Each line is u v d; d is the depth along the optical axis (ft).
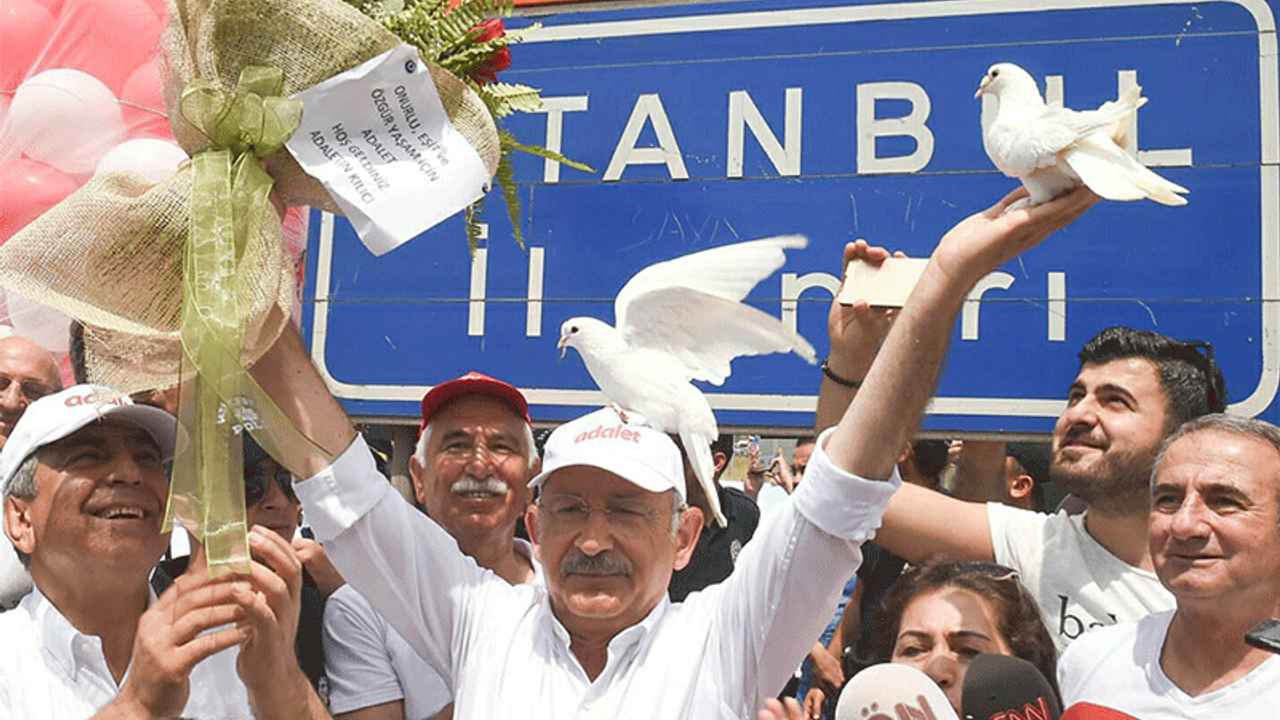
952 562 8.43
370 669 9.36
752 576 7.23
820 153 11.21
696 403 8.01
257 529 6.77
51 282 6.32
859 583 12.43
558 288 11.55
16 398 10.30
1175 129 10.60
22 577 9.01
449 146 6.55
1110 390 9.68
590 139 11.66
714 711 7.29
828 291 11.03
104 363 6.40
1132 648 8.14
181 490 6.08
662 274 7.79
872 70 11.19
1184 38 10.66
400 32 6.89
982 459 13.16
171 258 6.35
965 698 6.31
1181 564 7.61
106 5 9.36
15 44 9.59
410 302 11.83
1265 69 10.51
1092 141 6.27
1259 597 7.51
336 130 6.48
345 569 7.51
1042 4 10.92
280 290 6.59
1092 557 9.71
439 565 7.88
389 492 7.63
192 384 6.11
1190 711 7.57
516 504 10.58
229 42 6.42
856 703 5.93
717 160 11.40
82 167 9.09
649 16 11.67
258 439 6.35
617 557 7.73
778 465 14.96
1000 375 10.66
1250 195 10.43
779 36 11.39
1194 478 7.65
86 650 7.54
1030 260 10.72
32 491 7.55
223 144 6.36
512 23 11.96
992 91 7.50
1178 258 10.49
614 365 7.97
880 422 6.64
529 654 7.77
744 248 7.74
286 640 6.57
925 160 11.00
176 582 6.39
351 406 11.82
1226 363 10.31
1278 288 10.28
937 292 6.42
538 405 11.47
